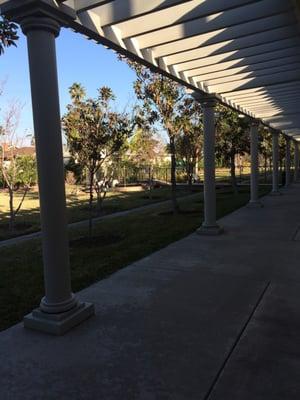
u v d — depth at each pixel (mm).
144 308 3920
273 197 15180
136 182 26703
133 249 6582
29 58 3371
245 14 4570
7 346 3189
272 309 3795
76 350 3098
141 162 23828
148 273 5137
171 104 10633
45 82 3367
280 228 8195
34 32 3318
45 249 3506
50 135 3428
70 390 2568
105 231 8789
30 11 3217
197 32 4867
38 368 2846
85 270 5371
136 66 10297
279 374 2668
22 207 14773
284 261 5535
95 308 3953
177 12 4402
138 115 10648
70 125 8711
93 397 2488
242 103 9883
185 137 14203
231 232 7867
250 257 5812
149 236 7785
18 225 10242
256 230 8031
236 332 3316
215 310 3812
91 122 7855
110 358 2951
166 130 11133
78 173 16781
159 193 19953
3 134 9680
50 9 3277
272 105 10430
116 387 2584
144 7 4000
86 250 6781
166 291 4410
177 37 4984
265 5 4449
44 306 3496
